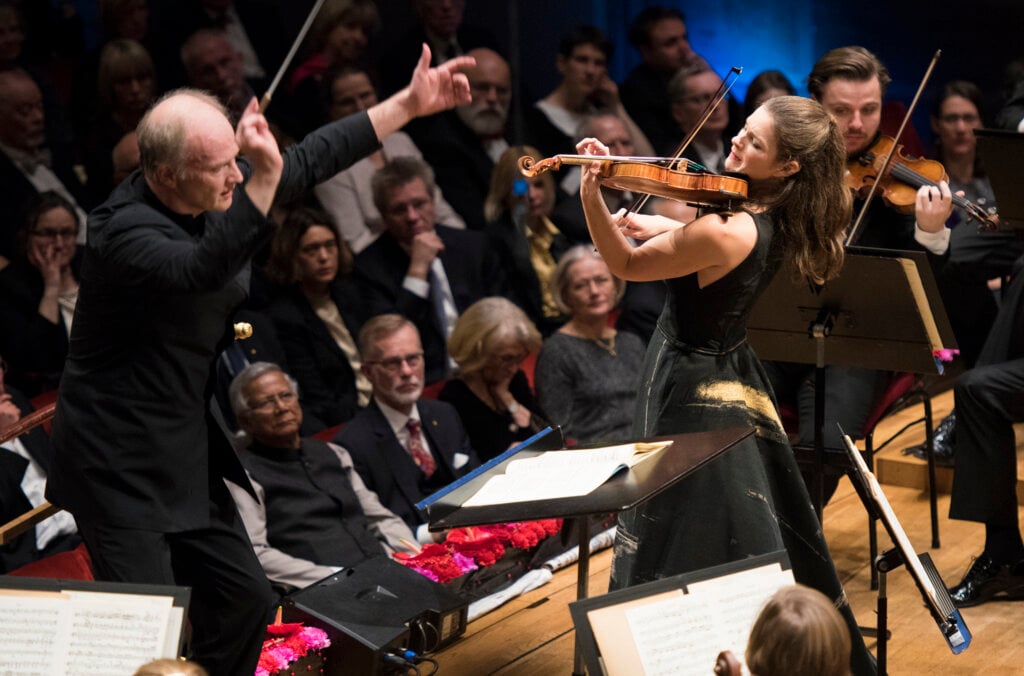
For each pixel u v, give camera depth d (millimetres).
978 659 10711
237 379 12523
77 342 8656
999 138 11617
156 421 8570
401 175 16672
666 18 21141
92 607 7727
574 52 20297
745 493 9242
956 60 25312
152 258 8039
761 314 11141
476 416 14844
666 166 8906
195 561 9039
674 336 9469
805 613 6484
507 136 20500
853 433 12492
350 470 13219
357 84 18141
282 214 16047
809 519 9664
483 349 14695
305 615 10258
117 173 16172
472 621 11664
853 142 12703
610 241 8867
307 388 15594
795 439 13422
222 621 9109
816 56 25828
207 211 8828
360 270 16797
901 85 25672
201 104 8375
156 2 18828
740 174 9219
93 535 8656
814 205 9156
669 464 8148
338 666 10109
